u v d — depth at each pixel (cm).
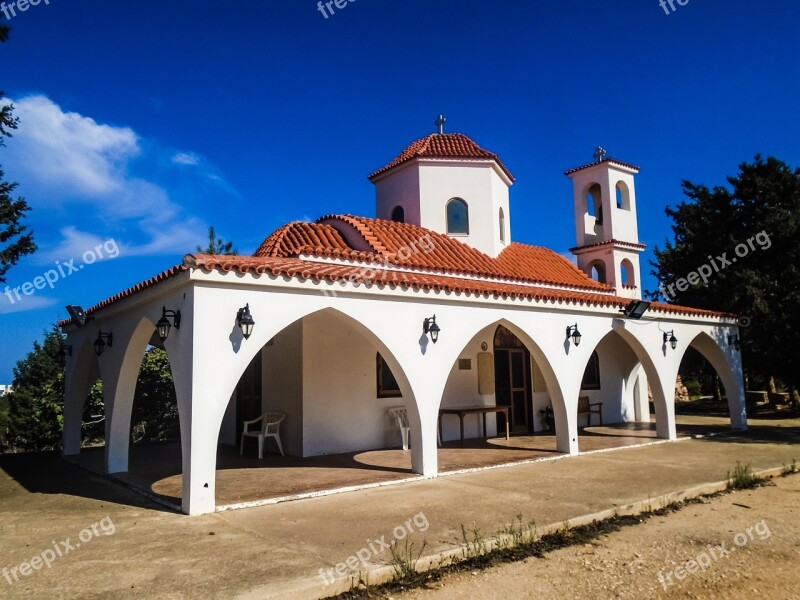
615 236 1814
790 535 627
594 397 1759
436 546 571
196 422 742
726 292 2197
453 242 1548
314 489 855
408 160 1625
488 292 1060
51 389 2052
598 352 1795
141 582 493
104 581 498
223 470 1027
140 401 2005
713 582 493
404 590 486
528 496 796
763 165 2225
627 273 1862
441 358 1005
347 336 1258
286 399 1228
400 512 719
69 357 1364
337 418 1220
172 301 828
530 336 1155
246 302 797
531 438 1436
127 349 1016
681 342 1492
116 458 1072
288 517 707
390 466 1045
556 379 1190
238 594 459
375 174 1738
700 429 1634
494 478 941
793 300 2022
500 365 1535
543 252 1917
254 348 794
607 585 489
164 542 610
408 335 969
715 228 2292
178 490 887
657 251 2803
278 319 823
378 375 1296
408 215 1641
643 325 1395
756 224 2177
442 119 1870
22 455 1420
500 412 1518
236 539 614
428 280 1038
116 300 1002
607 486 855
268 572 507
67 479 1047
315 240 1318
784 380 2181
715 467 1012
